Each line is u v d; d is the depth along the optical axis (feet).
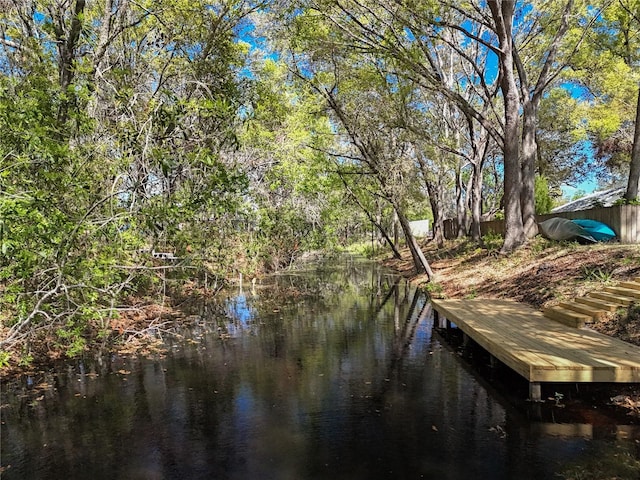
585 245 36.45
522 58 54.90
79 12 28.27
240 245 39.22
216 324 33.45
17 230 14.90
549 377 15.21
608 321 20.52
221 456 13.55
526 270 35.27
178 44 35.99
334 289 51.96
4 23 29.63
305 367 22.35
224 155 33.91
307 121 53.47
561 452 12.87
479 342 20.63
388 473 12.32
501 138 43.37
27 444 14.66
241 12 37.32
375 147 47.44
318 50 42.45
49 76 26.25
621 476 11.53
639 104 46.78
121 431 15.46
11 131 16.98
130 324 31.50
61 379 21.04
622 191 61.31
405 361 22.93
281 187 65.16
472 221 65.05
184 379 20.80
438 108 66.44
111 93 24.85
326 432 14.94
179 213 19.74
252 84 37.27
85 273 19.75
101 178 19.86
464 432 14.52
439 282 47.70
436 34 40.63
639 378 14.88
